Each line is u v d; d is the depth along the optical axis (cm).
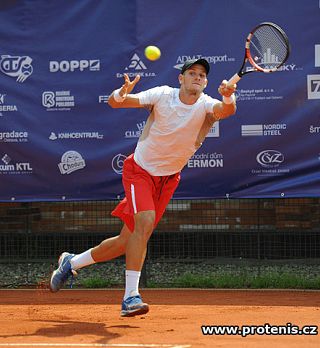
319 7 1413
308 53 1416
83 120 1455
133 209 984
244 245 1689
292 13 1417
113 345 846
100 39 1453
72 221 1705
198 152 1438
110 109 1453
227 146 1434
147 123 1009
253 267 1666
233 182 1438
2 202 1572
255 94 1425
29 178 1467
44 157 1462
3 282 1558
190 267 1681
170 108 970
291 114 1421
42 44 1463
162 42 1438
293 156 1424
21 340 886
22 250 1702
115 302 1283
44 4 1459
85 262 1117
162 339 884
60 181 1463
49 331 951
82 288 1489
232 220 1689
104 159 1455
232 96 921
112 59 1451
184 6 1434
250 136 1430
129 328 969
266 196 1429
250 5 1423
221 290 1446
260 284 1472
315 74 1416
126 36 1448
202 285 1486
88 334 924
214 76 1430
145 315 1095
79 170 1459
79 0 1455
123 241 1084
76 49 1455
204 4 1430
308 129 1419
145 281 1491
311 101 1418
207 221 1692
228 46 1427
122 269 1680
